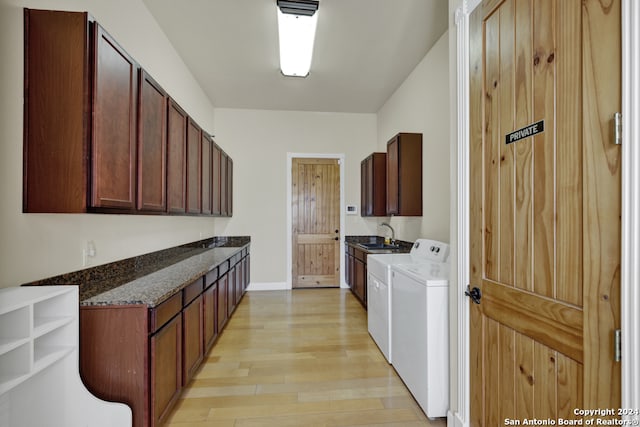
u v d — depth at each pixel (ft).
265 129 16.48
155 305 4.98
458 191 5.20
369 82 12.95
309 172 16.80
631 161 2.55
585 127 2.95
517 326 3.92
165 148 7.11
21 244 4.57
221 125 16.14
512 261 4.00
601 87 2.79
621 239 2.64
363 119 16.93
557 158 3.28
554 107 3.30
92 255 6.16
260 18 8.77
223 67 11.66
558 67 3.24
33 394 4.20
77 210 4.58
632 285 2.56
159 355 5.23
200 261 9.18
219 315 9.52
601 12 2.77
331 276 16.97
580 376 3.04
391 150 11.51
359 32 9.34
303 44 9.43
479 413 4.73
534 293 3.63
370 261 10.07
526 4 3.68
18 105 4.46
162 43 9.39
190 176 9.02
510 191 4.01
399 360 7.54
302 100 15.11
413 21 8.79
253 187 16.38
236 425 5.84
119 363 4.87
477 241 4.74
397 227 13.79
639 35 2.48
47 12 4.54
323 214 16.90
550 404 3.40
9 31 4.34
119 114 5.23
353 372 7.80
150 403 4.95
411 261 8.81
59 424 4.41
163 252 9.55
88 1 5.93
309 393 6.89
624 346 2.62
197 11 8.48
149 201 6.33
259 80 12.79
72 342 4.50
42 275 4.96
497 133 4.25
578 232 3.05
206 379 7.47
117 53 5.16
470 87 4.86
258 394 6.85
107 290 5.55
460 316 5.18
